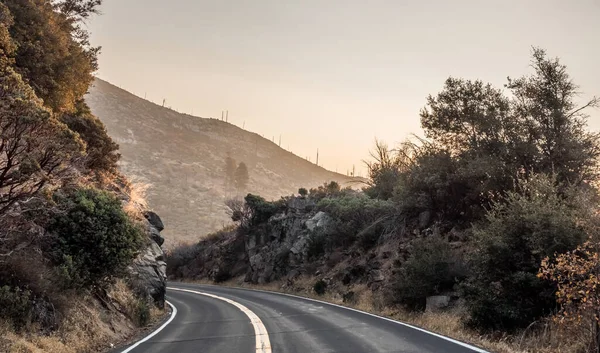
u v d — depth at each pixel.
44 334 8.04
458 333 10.07
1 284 7.86
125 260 11.80
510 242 10.29
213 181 160.62
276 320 13.66
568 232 9.23
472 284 10.96
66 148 8.01
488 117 17.30
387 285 18.42
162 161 162.12
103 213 11.43
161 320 15.16
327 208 34.38
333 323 12.40
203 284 42.59
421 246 15.87
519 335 9.18
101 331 10.18
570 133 15.82
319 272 28.73
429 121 19.72
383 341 9.00
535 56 16.78
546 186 10.97
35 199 8.70
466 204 19.00
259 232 41.53
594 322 7.17
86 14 18.38
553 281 9.09
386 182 30.62
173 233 93.50
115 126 184.25
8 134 7.19
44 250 10.17
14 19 13.23
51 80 14.36
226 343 9.37
